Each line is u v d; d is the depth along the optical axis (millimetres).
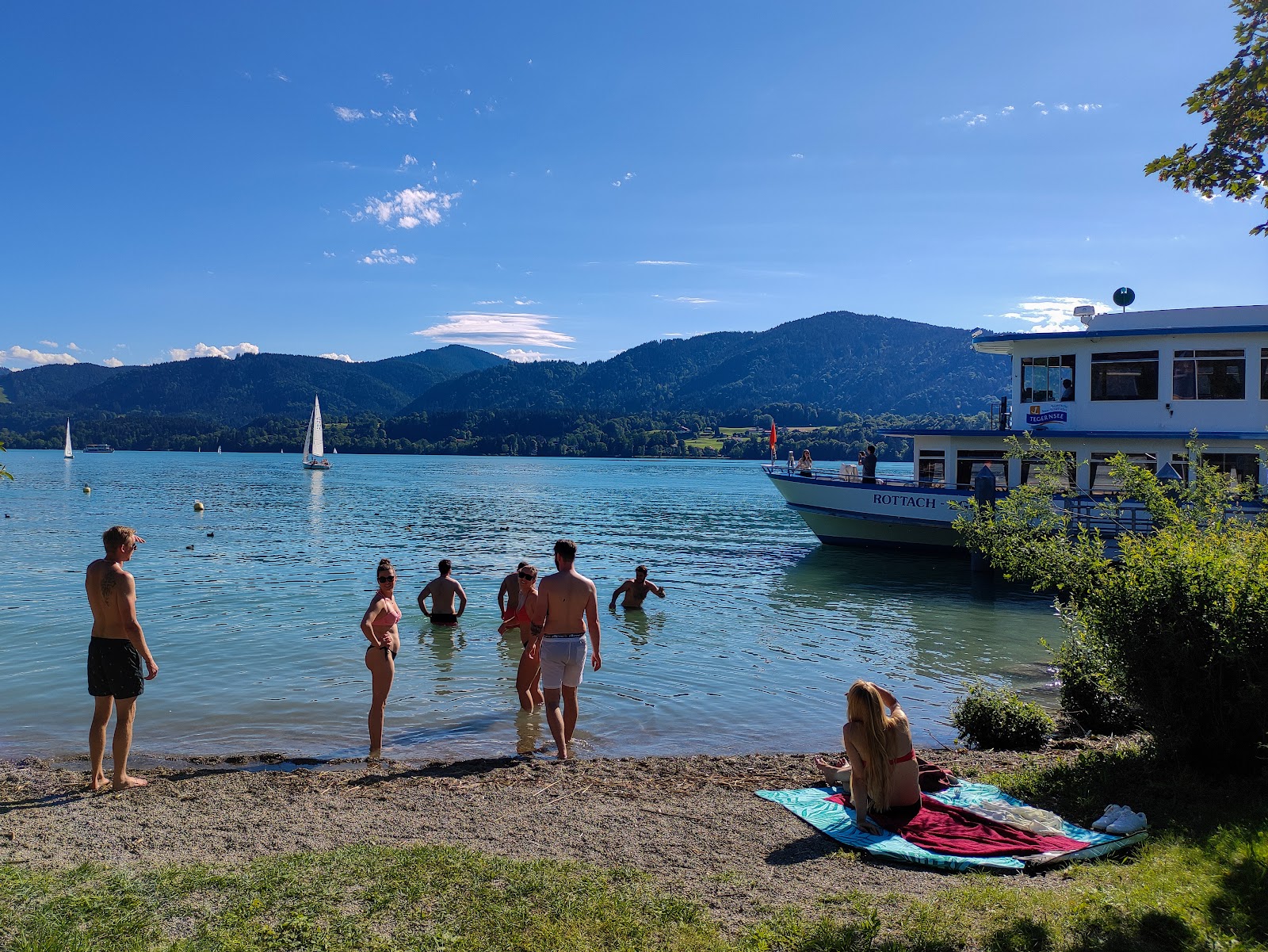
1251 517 17406
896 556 33062
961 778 8688
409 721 11875
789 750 11055
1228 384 25547
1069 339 27578
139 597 22266
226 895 5699
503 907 5512
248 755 10289
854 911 5496
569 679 10508
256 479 110875
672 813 7859
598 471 154875
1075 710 11977
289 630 17953
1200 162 8633
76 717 11961
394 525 46688
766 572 29250
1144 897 5453
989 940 4977
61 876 6062
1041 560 11508
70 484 93938
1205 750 8070
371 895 5680
